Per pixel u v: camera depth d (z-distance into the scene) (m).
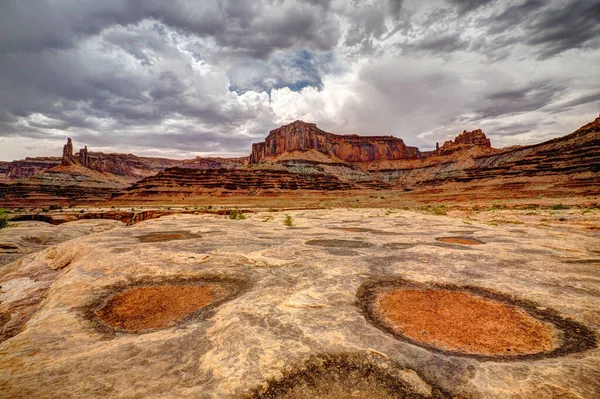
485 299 6.91
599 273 8.88
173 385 3.58
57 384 3.54
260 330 5.05
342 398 3.46
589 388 3.45
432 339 4.95
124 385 3.55
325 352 4.38
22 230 28.34
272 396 3.46
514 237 16.36
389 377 3.81
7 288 9.80
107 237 15.96
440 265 9.84
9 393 3.32
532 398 3.30
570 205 48.31
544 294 7.09
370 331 5.11
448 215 40.50
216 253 11.48
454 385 3.62
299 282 8.00
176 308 6.49
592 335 5.06
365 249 12.70
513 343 4.80
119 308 6.52
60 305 6.66
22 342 4.78
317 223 26.78
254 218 35.00
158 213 51.50
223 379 3.71
